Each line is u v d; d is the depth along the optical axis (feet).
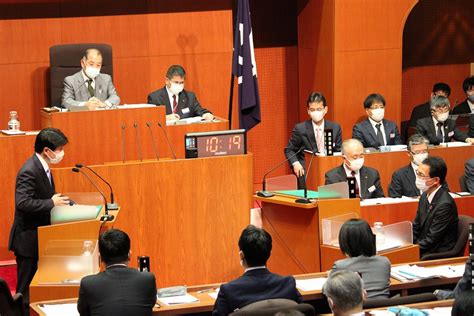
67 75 36.78
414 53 47.57
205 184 28.89
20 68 39.78
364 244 22.84
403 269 25.07
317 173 33.68
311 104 36.50
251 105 37.96
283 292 20.83
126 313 20.02
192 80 42.47
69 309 21.84
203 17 42.29
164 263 28.78
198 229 28.96
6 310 21.42
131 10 41.32
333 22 41.24
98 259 24.16
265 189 29.12
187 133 31.17
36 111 40.11
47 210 25.46
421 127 37.04
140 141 32.55
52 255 23.70
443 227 28.53
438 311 20.66
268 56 45.68
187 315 24.63
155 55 41.91
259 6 45.29
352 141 30.99
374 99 37.14
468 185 32.45
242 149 29.35
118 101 35.68
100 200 26.45
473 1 47.85
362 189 31.35
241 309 19.58
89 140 31.50
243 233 21.16
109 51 37.37
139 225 28.35
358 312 17.98
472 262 21.08
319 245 27.27
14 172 32.65
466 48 48.16
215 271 29.35
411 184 32.01
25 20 39.65
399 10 41.78
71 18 40.42
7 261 32.91
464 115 37.04
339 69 41.50
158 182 28.40
